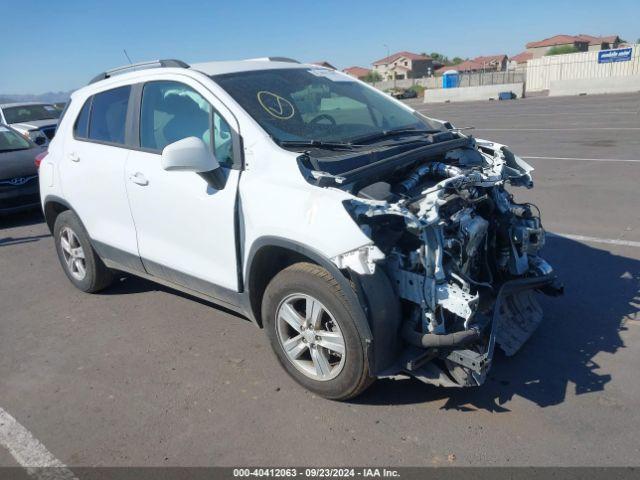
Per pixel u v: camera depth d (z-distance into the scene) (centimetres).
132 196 420
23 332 460
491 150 423
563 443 291
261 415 328
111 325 461
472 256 342
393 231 306
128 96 439
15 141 952
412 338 307
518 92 3622
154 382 371
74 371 392
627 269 504
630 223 638
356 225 280
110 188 440
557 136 1413
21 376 390
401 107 462
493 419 313
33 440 319
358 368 309
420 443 297
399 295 311
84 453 305
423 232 295
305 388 348
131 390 363
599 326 408
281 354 351
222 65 416
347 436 305
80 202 480
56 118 1633
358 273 285
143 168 408
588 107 2247
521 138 1433
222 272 367
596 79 3222
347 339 306
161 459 297
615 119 1697
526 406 323
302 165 319
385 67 10638
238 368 382
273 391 352
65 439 318
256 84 389
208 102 373
